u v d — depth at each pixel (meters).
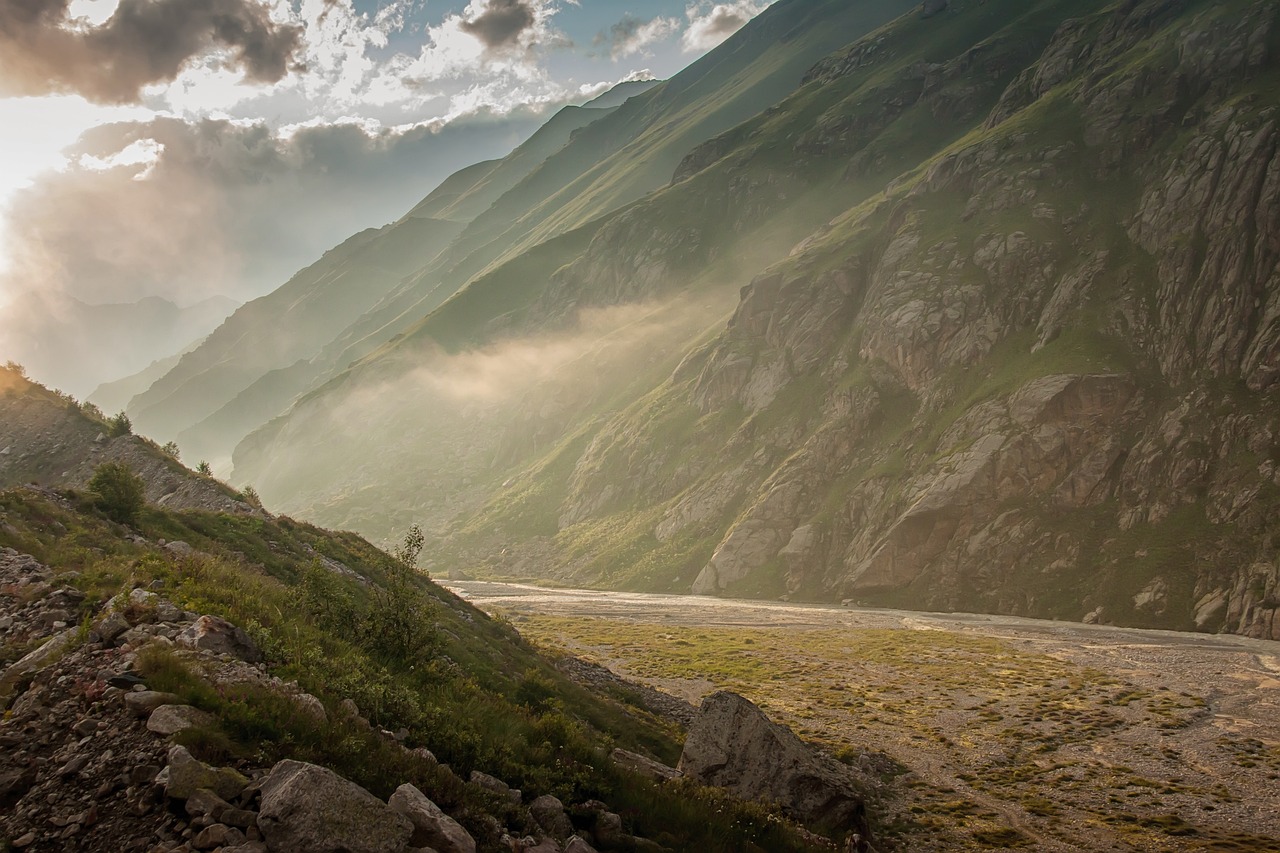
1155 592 90.00
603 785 17.22
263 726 11.79
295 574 35.28
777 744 25.12
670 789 19.25
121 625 14.48
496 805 13.35
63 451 57.53
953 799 32.66
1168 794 33.31
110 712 11.66
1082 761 38.19
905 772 36.44
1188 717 46.53
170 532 33.38
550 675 38.53
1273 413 97.88
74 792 10.34
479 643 37.44
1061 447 111.00
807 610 104.62
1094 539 101.81
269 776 10.26
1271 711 47.78
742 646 72.94
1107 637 79.00
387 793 11.69
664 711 42.19
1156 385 112.06
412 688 18.70
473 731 16.67
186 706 11.57
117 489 32.84
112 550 26.66
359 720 13.69
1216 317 110.69
